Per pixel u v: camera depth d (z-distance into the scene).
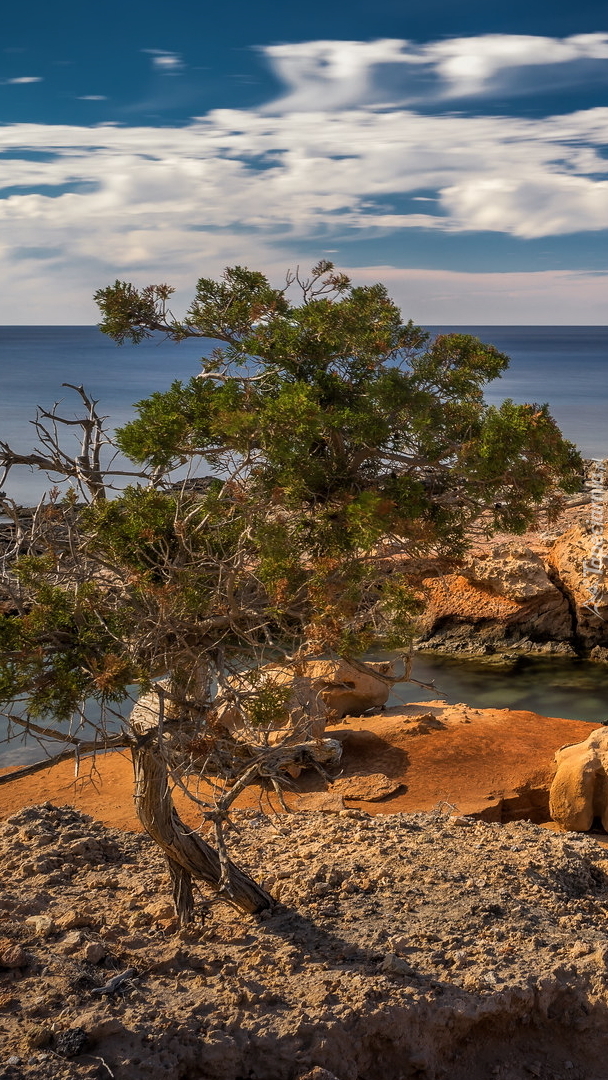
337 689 21.47
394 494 7.75
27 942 9.45
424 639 31.23
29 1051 7.46
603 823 15.79
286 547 7.47
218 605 8.16
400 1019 8.36
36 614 7.50
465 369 8.60
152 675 8.04
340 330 8.34
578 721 21.02
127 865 12.51
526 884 11.46
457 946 9.67
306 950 9.49
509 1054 8.85
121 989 8.54
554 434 7.68
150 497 8.22
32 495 45.12
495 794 16.97
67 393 96.81
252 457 7.51
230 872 10.10
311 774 18.09
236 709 8.28
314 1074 7.64
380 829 13.73
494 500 8.29
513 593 30.41
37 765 8.28
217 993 8.64
